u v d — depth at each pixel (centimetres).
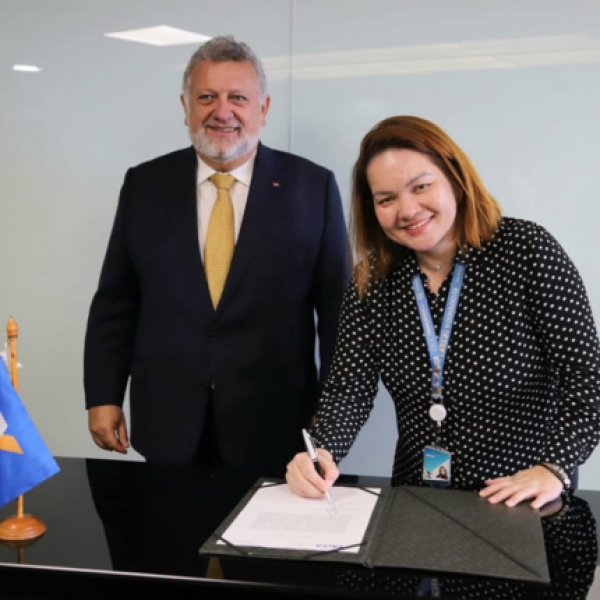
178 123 283
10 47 292
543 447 173
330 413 179
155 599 130
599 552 136
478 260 170
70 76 289
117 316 252
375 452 283
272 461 240
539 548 134
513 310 166
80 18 286
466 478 173
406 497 159
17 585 135
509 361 167
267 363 236
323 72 270
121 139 288
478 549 134
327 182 243
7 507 163
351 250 184
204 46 240
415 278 176
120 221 249
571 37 251
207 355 234
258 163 241
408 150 163
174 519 154
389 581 125
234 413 235
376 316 180
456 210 170
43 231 300
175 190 242
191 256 235
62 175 295
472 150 263
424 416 177
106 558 137
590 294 260
